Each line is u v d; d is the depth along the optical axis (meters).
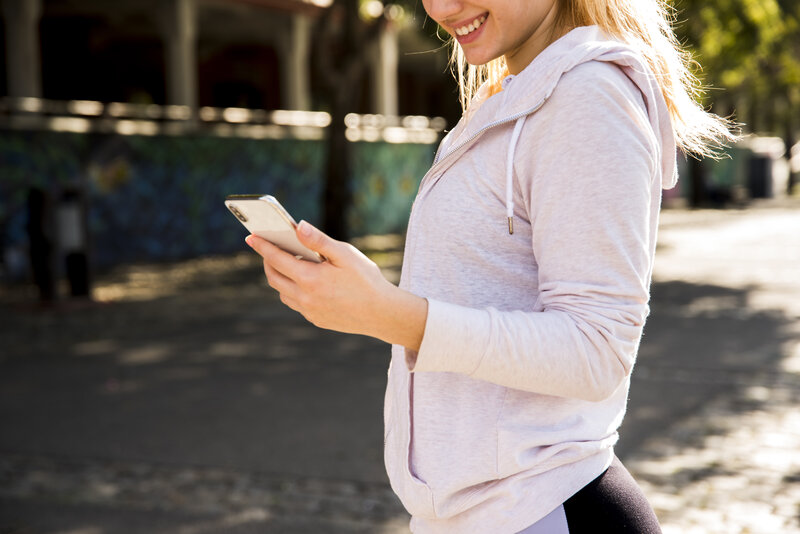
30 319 9.13
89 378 6.66
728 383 6.26
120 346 7.82
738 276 11.78
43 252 9.84
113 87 21.61
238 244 16.02
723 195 27.86
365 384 6.43
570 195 1.18
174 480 4.48
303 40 18.42
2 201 12.17
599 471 1.33
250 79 24.06
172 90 15.62
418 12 12.91
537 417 1.30
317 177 17.59
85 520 4.00
